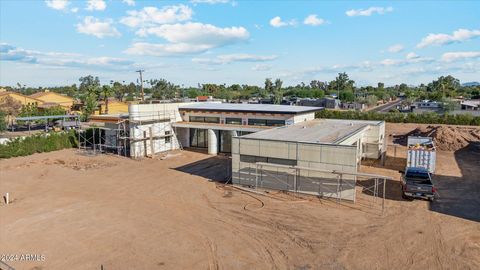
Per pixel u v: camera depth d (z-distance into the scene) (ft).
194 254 53.16
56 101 291.58
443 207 70.69
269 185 83.56
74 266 50.16
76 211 72.13
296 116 120.16
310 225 62.69
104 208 73.77
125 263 50.78
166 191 85.15
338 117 215.31
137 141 123.34
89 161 119.34
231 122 131.64
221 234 60.13
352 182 73.20
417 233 58.49
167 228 63.05
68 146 145.18
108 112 232.12
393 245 54.44
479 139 137.90
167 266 49.75
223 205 74.43
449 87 452.76
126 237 59.47
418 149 95.86
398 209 69.67
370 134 113.29
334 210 69.62
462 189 82.84
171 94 411.75
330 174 75.46
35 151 133.08
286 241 56.80
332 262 49.80
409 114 205.57
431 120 200.54
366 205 72.13
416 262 49.44
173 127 137.90
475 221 63.36
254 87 588.09
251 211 70.44
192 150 137.59
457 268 47.75
